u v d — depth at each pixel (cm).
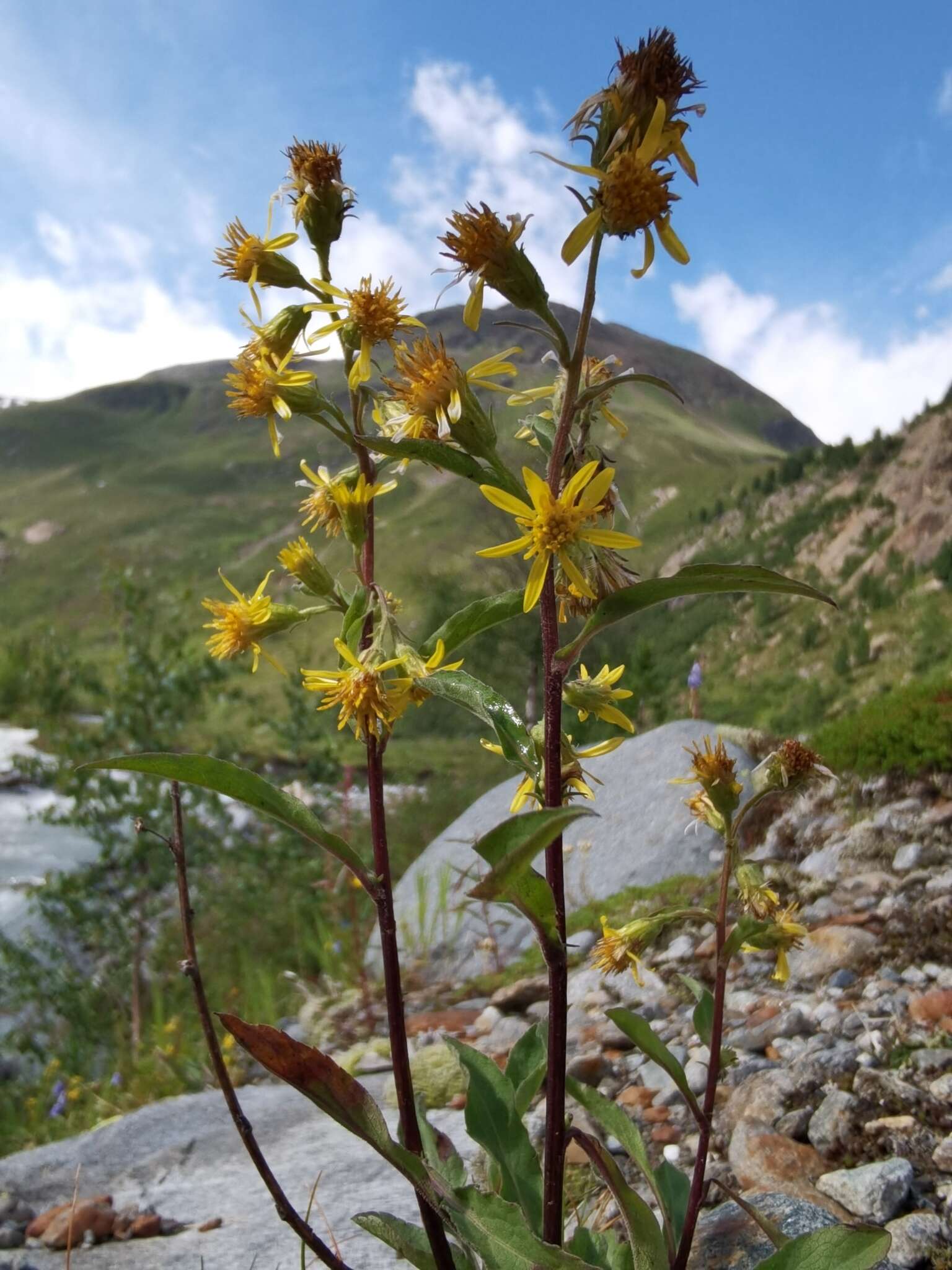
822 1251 137
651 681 1193
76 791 807
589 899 543
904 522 6212
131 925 801
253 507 16400
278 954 710
